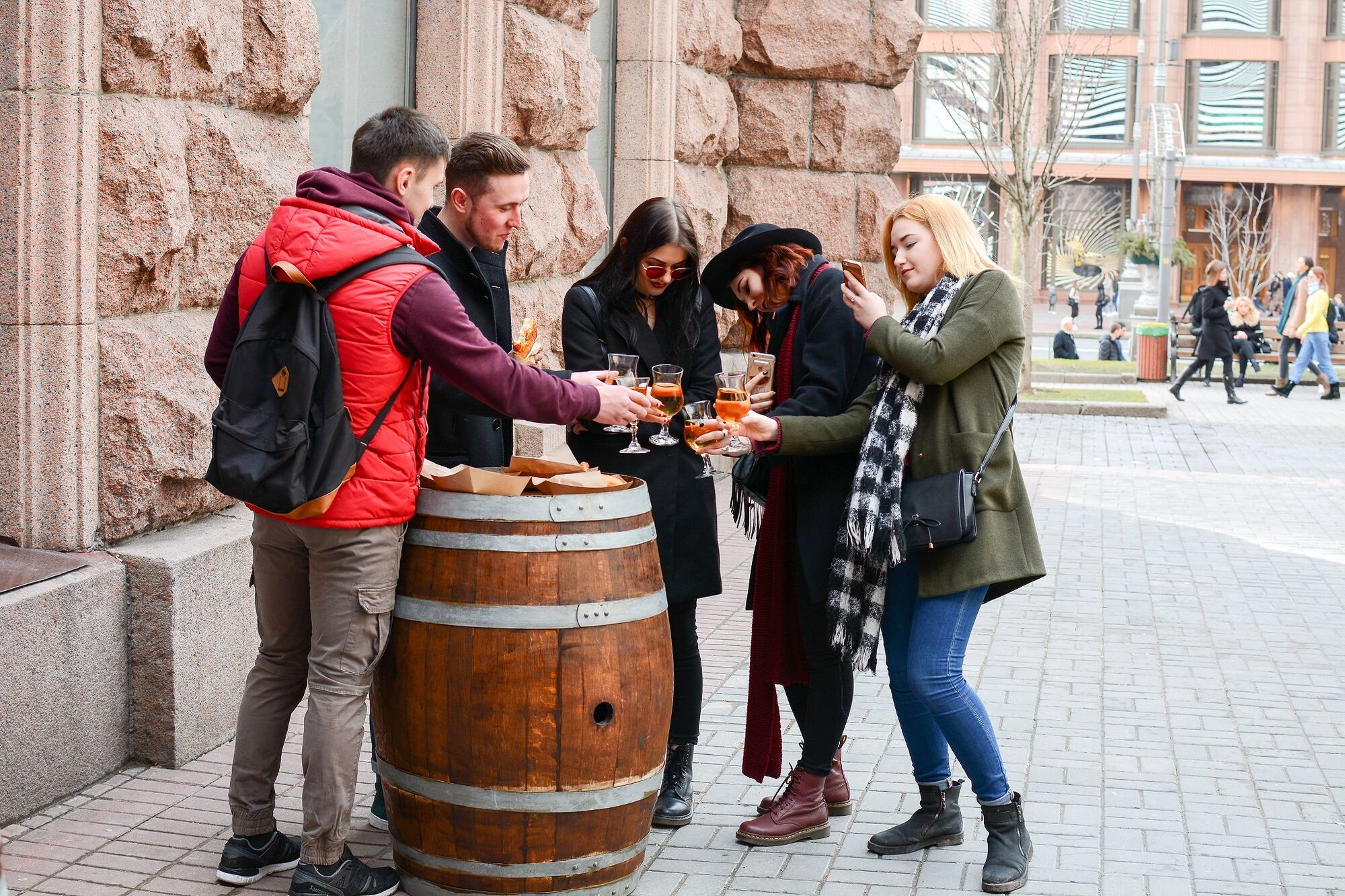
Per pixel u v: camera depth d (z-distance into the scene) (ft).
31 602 13.43
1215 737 17.04
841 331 13.11
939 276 12.74
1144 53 166.81
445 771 11.28
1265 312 136.26
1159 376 79.05
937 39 155.33
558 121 26.30
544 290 26.25
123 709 14.83
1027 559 12.31
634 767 11.63
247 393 10.56
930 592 12.25
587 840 11.55
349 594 11.04
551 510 11.10
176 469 15.51
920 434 12.40
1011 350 12.44
